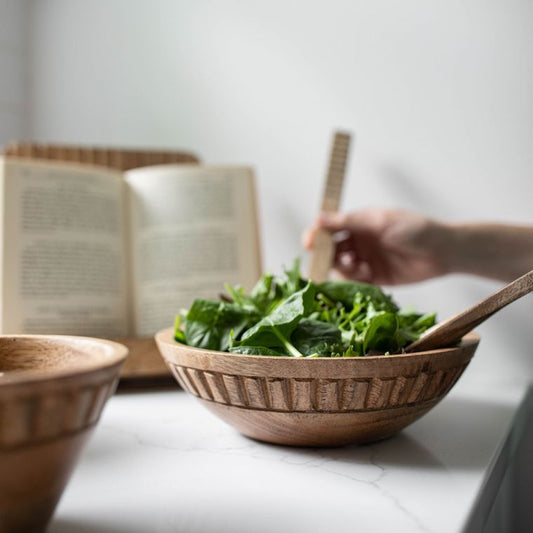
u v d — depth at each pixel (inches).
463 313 36.2
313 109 56.9
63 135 63.1
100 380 25.7
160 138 60.7
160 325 49.3
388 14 54.8
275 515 33.4
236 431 40.5
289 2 57.1
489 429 41.1
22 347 33.2
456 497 34.8
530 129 52.2
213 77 59.2
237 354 36.1
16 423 23.2
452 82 53.6
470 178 53.4
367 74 55.4
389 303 40.9
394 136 54.9
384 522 32.5
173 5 60.0
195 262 50.0
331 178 52.5
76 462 27.0
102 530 31.3
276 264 58.1
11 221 47.1
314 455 37.9
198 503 34.4
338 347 37.2
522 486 50.8
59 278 47.8
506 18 52.3
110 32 61.5
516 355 52.7
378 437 37.9
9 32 62.1
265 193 58.2
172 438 39.6
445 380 37.1
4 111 62.1
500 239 50.5
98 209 49.7
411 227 50.6
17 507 25.0
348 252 54.9
